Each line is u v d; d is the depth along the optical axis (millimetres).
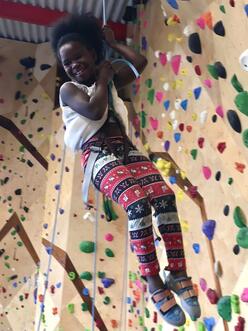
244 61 1782
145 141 3068
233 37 1972
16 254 3654
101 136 1728
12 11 3479
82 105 1635
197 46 2297
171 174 2561
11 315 3529
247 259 1833
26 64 4051
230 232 1960
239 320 1822
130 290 3158
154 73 2982
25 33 4023
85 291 3205
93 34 1849
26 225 3703
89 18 1874
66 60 1734
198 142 2281
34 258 3625
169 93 2697
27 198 3758
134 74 1903
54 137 3771
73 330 3119
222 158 2053
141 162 1742
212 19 2172
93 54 1794
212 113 2156
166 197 1647
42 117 3904
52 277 3305
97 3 3523
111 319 3170
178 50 2582
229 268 1955
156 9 3012
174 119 2588
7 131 3924
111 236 3350
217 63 2102
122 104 1824
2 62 4035
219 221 2055
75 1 3508
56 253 3348
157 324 2680
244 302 1819
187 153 2402
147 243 1552
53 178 3654
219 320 1999
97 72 1755
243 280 1846
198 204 2254
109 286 3238
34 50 4105
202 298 2172
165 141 2697
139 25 3387
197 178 2279
